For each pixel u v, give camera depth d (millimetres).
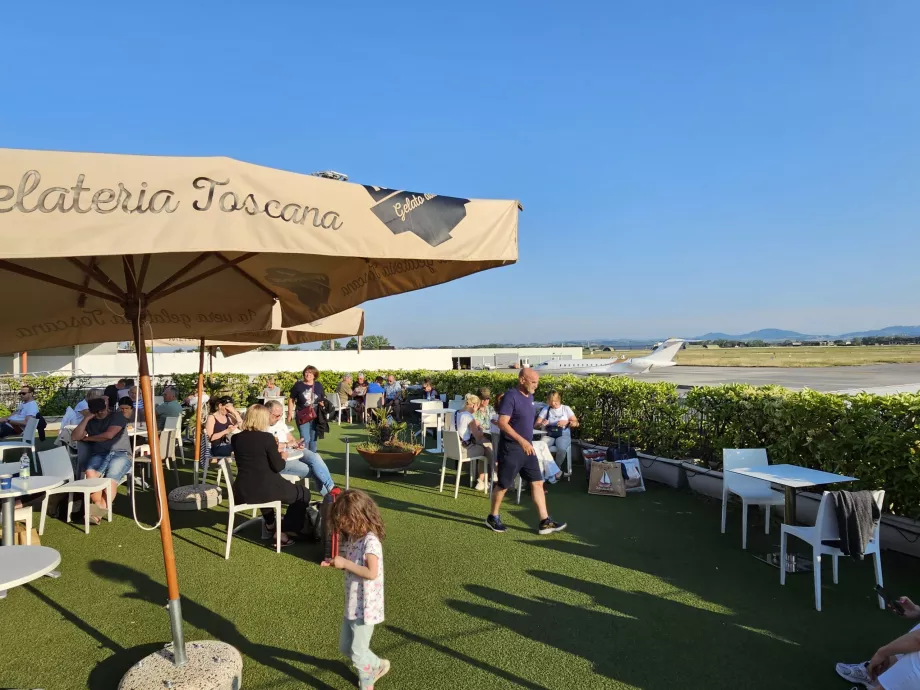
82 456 6613
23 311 4641
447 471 8891
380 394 14984
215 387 17672
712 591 4383
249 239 2199
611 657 3439
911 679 2613
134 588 4422
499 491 5824
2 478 4758
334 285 4750
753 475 4844
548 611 4043
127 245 1964
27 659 3391
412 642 3602
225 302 5449
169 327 5973
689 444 7785
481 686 3131
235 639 3635
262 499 5195
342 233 2459
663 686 3143
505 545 5434
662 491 7570
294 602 4180
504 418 5703
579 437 9961
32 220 1844
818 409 5902
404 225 2648
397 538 5621
